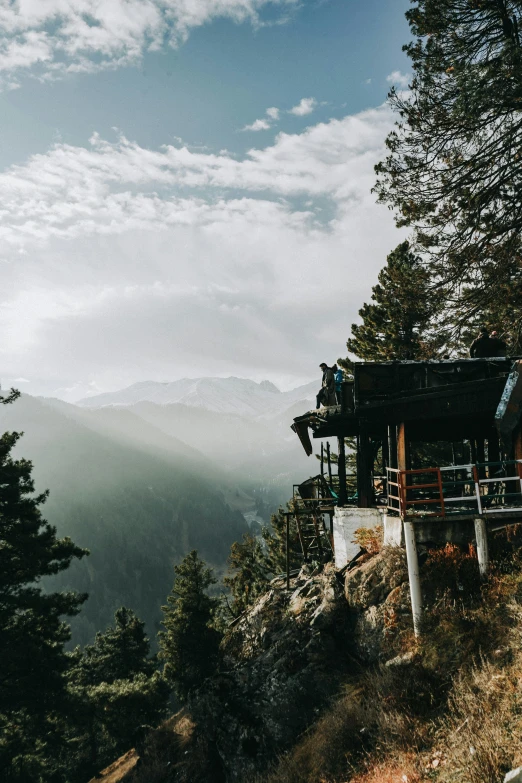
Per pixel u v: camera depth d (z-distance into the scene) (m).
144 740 25.61
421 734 9.10
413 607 12.10
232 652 16.66
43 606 21.23
